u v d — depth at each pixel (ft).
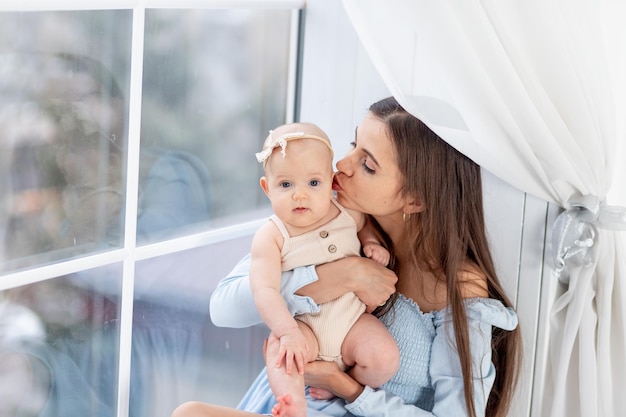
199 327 6.14
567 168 4.79
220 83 5.97
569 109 4.75
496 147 4.71
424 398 5.08
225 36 5.93
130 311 5.19
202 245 5.59
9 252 4.83
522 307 5.38
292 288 4.76
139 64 5.04
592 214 4.96
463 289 5.03
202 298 6.12
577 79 4.69
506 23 4.53
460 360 4.87
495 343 5.30
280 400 4.26
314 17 6.12
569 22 4.67
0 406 4.96
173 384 6.03
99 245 5.31
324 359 4.81
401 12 4.37
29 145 4.84
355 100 6.02
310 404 4.99
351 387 4.80
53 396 5.21
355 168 5.01
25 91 4.78
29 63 4.77
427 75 4.61
